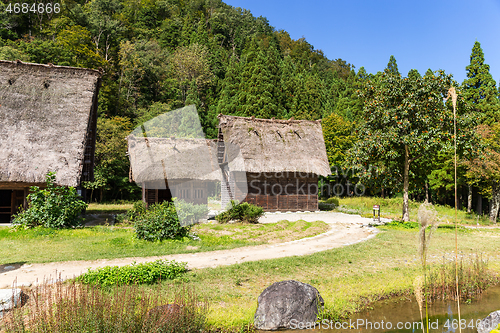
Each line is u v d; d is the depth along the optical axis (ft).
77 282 20.90
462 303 21.54
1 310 16.40
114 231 41.96
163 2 233.14
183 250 32.14
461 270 25.05
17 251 29.78
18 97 49.55
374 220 57.62
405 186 55.01
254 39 178.50
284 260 28.96
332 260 29.60
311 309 18.16
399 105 50.39
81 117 50.88
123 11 207.82
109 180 102.47
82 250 30.78
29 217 40.37
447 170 88.02
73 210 42.57
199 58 153.69
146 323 12.66
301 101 148.15
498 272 27.09
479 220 68.95
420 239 9.34
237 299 20.02
